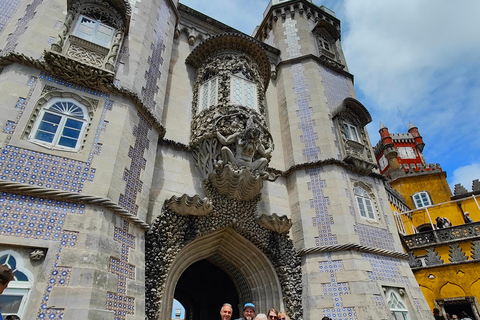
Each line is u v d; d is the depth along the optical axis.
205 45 12.75
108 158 7.32
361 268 9.88
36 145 6.62
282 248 10.38
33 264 5.53
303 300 9.81
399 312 9.83
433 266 14.12
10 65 7.22
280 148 13.44
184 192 9.78
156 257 7.92
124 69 9.16
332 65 16.03
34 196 6.10
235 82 11.77
